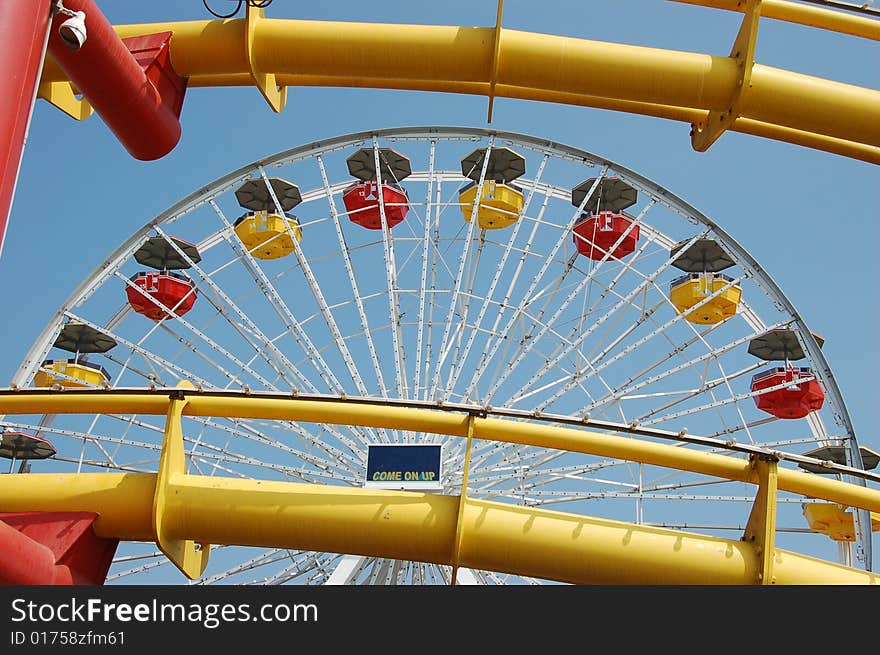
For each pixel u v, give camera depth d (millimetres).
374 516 13266
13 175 8828
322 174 27531
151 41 12844
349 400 13273
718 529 23281
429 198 27109
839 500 13359
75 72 11711
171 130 13102
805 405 28281
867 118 12469
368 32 12578
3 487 13453
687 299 29547
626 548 13094
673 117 14023
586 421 13172
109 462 24594
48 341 25547
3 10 9016
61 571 12484
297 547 13594
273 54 12750
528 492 23578
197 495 13289
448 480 23641
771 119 12711
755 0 12344
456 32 12570
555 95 14250
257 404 13469
